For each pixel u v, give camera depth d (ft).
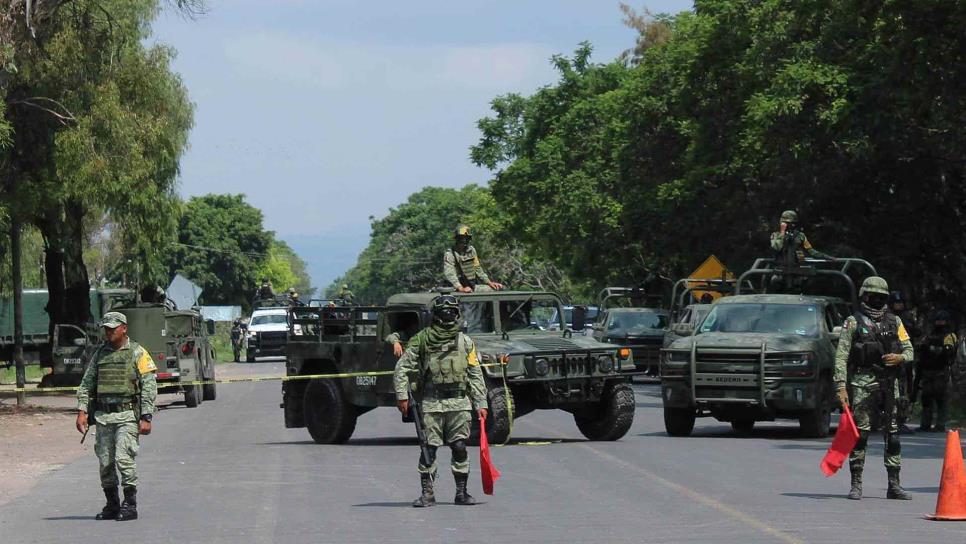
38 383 337.11
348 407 159.43
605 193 425.69
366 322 158.51
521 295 157.89
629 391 155.53
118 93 253.03
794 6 259.60
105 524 92.79
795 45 261.65
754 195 302.66
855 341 99.25
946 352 174.60
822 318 169.17
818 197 273.33
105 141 248.93
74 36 242.58
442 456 136.05
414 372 98.78
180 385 238.68
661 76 363.15
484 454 98.07
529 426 181.57
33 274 409.49
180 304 376.27
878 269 286.25
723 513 91.86
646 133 366.84
